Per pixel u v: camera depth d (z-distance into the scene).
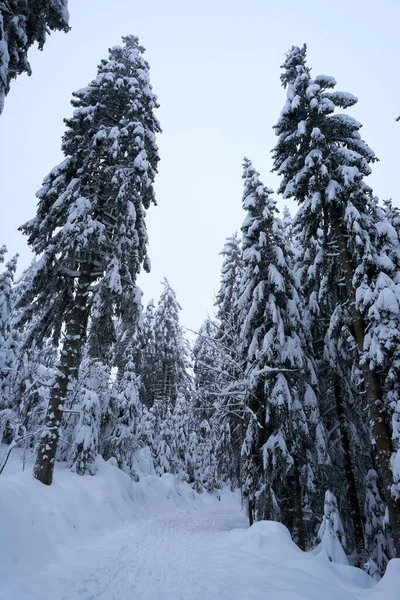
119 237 13.51
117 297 13.37
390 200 16.41
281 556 8.83
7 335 21.36
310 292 16.39
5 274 22.22
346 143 13.92
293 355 13.03
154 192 16.03
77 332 13.17
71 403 16.36
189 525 17.31
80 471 14.89
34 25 8.64
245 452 13.48
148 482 24.59
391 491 9.45
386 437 10.23
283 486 12.72
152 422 31.52
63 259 13.09
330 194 12.27
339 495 12.95
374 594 7.01
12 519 7.47
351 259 12.58
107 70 15.60
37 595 5.29
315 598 6.07
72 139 14.22
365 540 12.39
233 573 7.31
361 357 10.88
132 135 14.49
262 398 14.16
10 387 20.36
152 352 34.56
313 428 13.18
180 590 6.06
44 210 14.05
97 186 14.62
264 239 14.51
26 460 17.20
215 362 19.47
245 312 15.18
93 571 7.05
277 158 15.34
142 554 9.16
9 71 7.89
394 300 9.95
